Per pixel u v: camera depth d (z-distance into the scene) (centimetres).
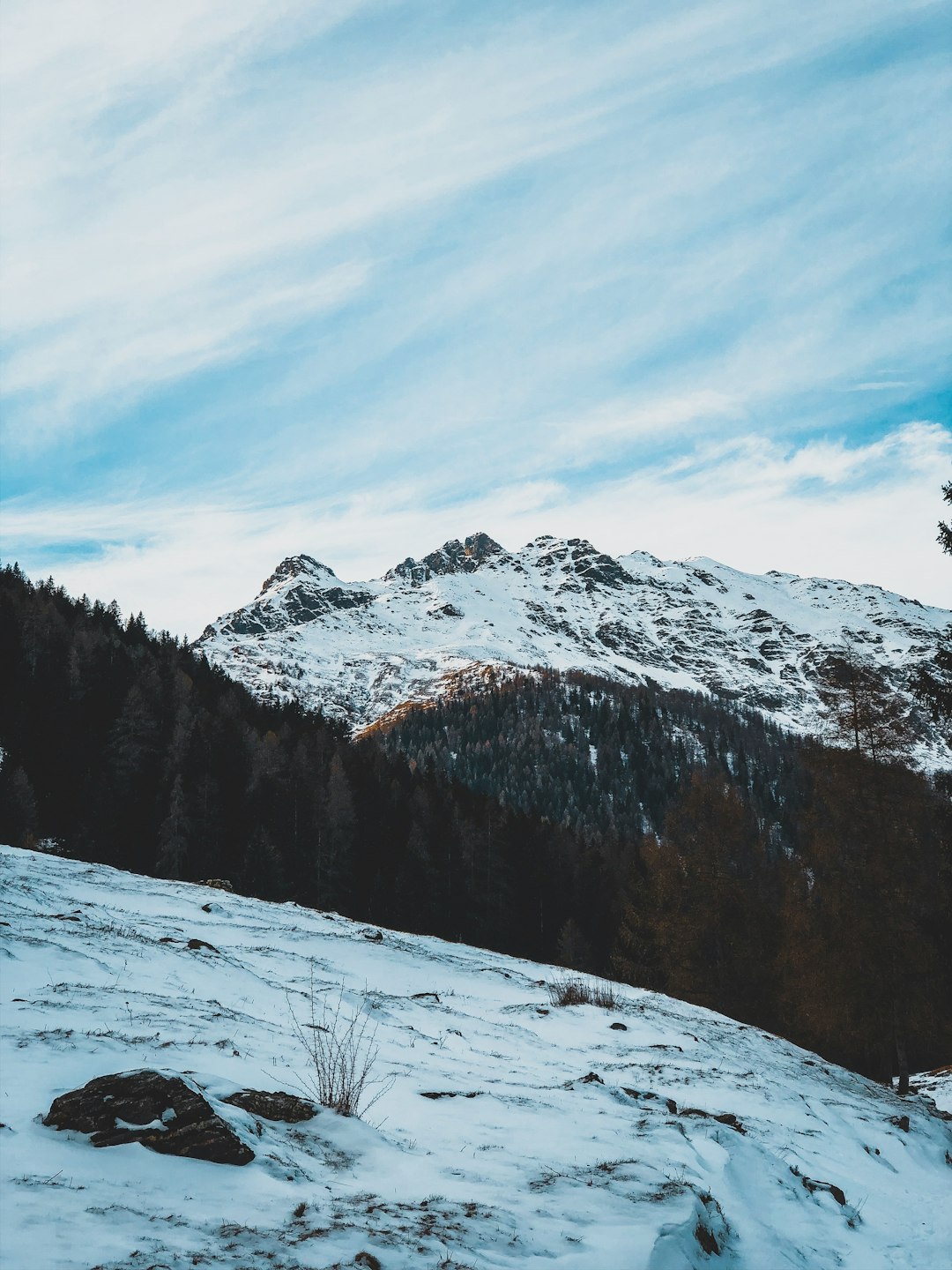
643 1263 513
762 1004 3650
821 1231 761
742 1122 1038
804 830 2952
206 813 5825
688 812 4081
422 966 2192
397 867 6631
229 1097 685
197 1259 422
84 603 11350
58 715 6825
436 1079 969
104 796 5909
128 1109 578
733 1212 712
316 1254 452
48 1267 387
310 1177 584
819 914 2825
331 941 2220
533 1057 1327
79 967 1214
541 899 6981
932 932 2444
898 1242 810
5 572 10700
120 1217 455
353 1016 1368
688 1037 1698
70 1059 702
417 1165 646
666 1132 841
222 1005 1209
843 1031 2747
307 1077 844
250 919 2362
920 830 2647
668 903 3962
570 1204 604
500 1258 497
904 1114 1515
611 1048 1499
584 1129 823
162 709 7619
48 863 2612
